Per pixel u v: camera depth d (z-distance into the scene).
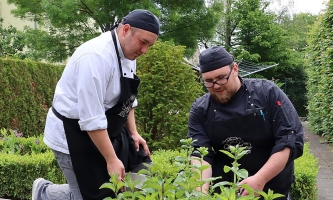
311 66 11.71
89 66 2.28
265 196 1.47
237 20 21.80
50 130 2.53
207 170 2.41
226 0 22.56
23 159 4.39
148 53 5.21
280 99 2.41
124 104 2.50
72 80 2.38
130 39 2.36
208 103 2.55
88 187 2.47
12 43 15.40
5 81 7.53
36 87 8.56
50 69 9.17
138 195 1.52
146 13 2.36
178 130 5.30
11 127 7.65
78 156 2.44
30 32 14.52
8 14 18.42
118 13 12.52
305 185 3.67
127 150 2.71
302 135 2.40
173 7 14.04
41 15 14.29
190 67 5.44
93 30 14.27
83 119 2.30
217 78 2.34
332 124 8.88
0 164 4.38
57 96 2.45
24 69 8.15
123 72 2.43
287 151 2.31
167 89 5.20
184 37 13.97
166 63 5.20
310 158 4.43
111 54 2.36
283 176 2.49
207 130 2.57
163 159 4.12
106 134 2.35
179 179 1.58
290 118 2.37
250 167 2.54
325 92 9.28
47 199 2.91
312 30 11.14
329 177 5.87
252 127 2.43
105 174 2.47
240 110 2.43
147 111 5.32
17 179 4.38
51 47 13.94
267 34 20.88
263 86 2.46
